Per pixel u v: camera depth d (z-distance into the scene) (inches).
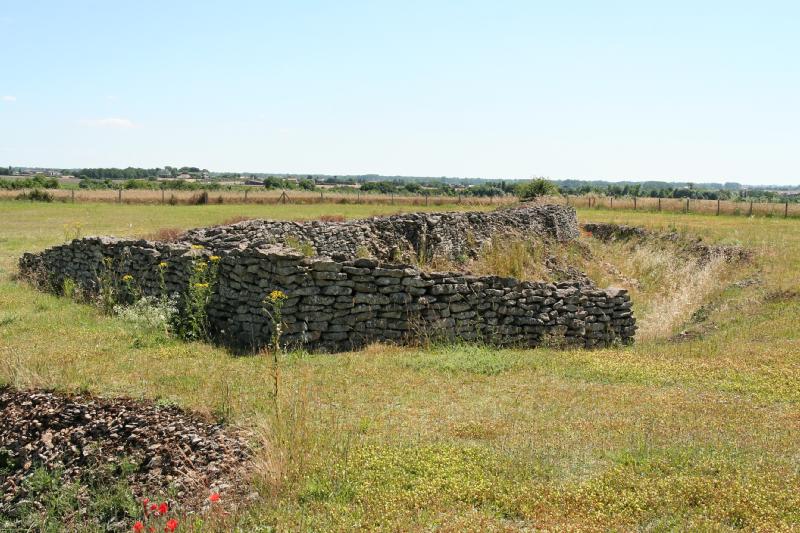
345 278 410.0
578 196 2116.1
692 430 280.4
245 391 315.0
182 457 261.1
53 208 1706.4
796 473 233.6
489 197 2229.3
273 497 221.6
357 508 212.5
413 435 272.1
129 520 235.0
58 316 473.1
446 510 211.5
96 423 289.3
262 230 652.1
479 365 382.3
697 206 1662.2
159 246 502.0
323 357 387.5
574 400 325.4
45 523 244.5
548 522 203.2
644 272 943.0
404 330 425.7
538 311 454.3
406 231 755.4
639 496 216.1
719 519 204.7
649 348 456.8
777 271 761.0
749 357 410.9
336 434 267.0
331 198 2068.2
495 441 267.1
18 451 289.6
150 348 391.2
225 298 434.0
